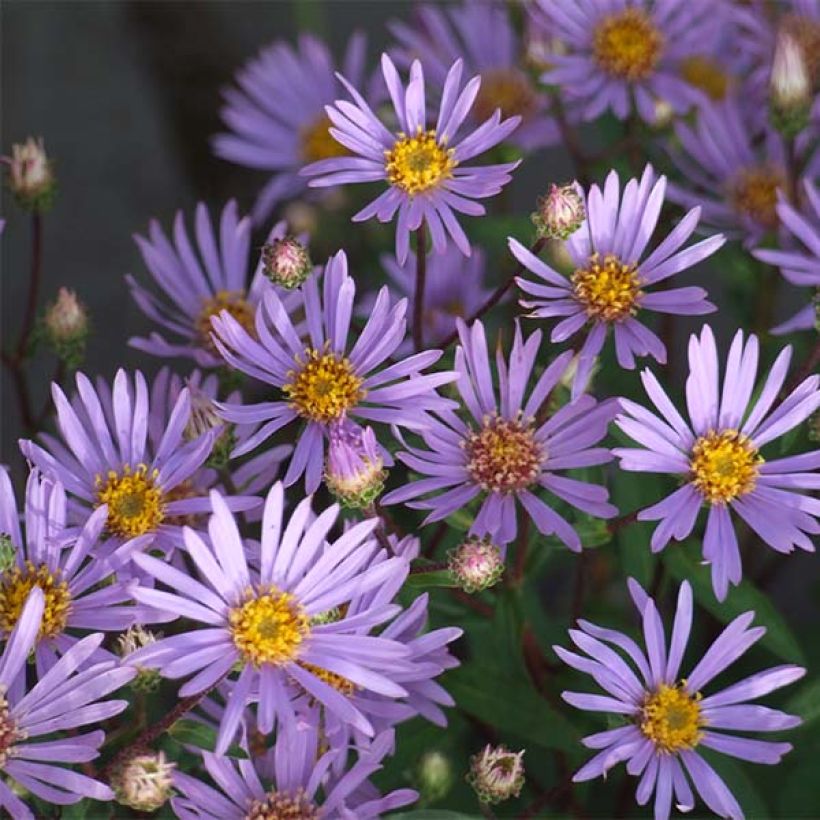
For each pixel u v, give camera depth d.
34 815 0.52
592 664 0.53
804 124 0.61
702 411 0.54
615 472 0.57
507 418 0.54
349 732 0.53
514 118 0.55
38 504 0.52
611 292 0.54
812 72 0.65
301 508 0.52
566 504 0.56
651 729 0.53
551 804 0.60
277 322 0.54
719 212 0.63
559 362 0.54
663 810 0.52
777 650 0.55
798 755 0.61
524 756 0.60
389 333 0.54
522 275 0.57
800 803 0.61
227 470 0.54
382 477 0.52
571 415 0.54
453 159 0.55
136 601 0.52
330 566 0.52
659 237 0.62
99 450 0.54
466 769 0.61
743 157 0.64
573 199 0.54
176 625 0.56
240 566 0.51
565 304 0.55
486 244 0.65
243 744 0.53
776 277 0.64
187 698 0.52
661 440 0.54
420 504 0.53
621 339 0.54
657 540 0.53
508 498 0.54
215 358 0.59
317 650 0.51
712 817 0.60
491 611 0.57
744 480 0.54
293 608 0.51
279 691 0.51
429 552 0.56
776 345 0.63
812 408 0.54
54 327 0.59
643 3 0.65
